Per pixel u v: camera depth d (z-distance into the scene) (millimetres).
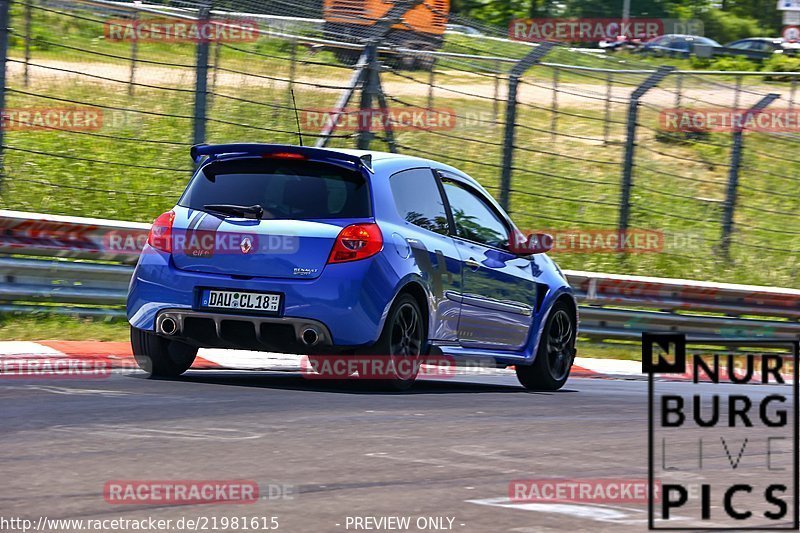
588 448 20641
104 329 36594
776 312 52188
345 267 26266
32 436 19141
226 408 23188
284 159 27531
